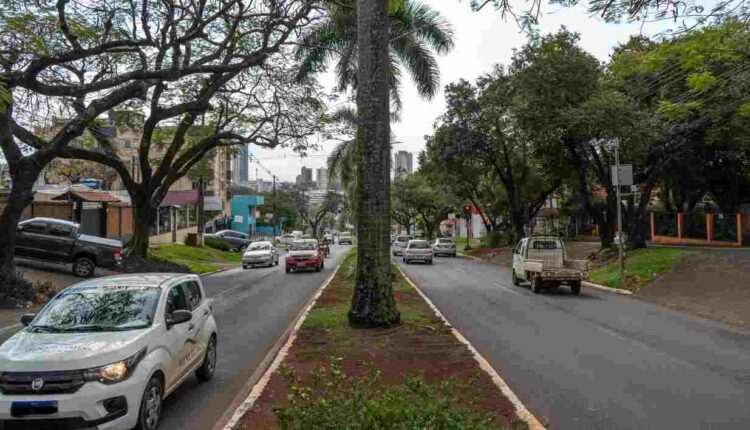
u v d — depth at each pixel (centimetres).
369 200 1167
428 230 7319
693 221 3388
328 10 1995
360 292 1171
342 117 3162
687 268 2061
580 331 1242
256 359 998
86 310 698
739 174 3381
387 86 1184
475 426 468
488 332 1225
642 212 2736
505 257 3938
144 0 1552
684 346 1081
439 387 629
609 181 2766
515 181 4150
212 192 7775
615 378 842
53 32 1445
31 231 2184
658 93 2292
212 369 873
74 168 3916
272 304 1766
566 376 854
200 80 2517
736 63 1443
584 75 2380
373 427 437
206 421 669
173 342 706
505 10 779
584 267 1961
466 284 2338
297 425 474
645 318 1434
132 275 819
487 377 795
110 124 2788
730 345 1091
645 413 679
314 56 2461
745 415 670
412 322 1202
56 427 555
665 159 2700
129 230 3853
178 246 4412
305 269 3259
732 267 1945
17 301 1578
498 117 3575
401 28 2448
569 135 2566
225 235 5734
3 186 2875
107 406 570
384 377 794
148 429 620
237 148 3412
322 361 891
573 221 5291
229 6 1584
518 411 643
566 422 648
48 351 591
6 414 551
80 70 1759
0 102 984
